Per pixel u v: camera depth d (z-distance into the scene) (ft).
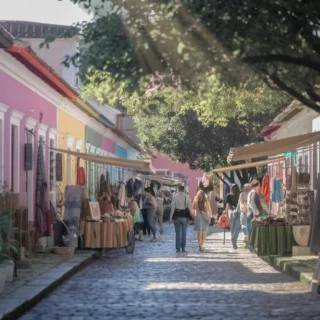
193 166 169.99
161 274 61.77
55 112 90.53
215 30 36.76
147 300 46.11
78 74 40.55
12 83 68.64
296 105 82.89
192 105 81.41
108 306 43.52
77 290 50.90
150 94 66.18
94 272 63.16
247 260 75.51
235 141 155.94
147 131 167.63
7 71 66.18
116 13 38.06
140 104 69.77
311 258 68.39
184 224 88.07
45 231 74.84
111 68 38.81
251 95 75.00
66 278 57.21
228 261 74.38
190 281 56.59
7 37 52.54
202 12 36.37
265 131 122.21
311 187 90.43
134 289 51.57
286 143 69.15
